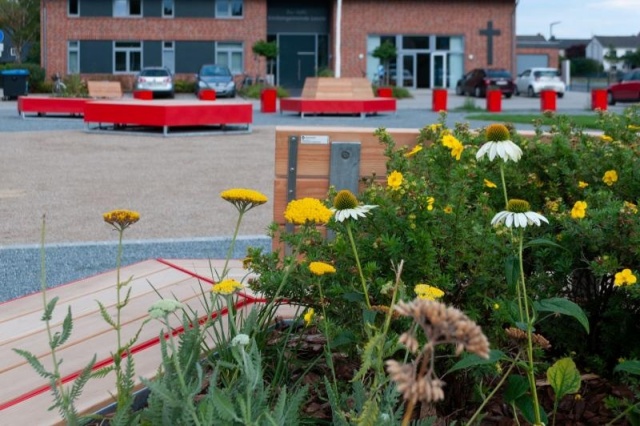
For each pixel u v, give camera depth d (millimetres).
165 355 1944
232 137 17562
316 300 2826
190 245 6543
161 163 12734
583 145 3846
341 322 2730
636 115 4145
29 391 2521
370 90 25594
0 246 6430
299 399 1906
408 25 46094
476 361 2176
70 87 26703
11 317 3332
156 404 1813
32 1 53125
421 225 2746
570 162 3729
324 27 46969
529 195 3664
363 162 4258
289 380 2730
